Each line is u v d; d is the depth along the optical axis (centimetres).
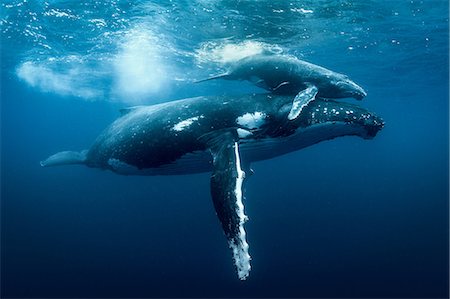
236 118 779
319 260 2195
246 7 1300
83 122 7531
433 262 2077
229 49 1778
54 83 3048
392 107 4481
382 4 1303
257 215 3872
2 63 2361
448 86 3139
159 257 2364
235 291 1823
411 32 1625
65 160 1099
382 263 2100
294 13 1361
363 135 743
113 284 1933
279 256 2316
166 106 859
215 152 727
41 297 1775
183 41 1705
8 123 8331
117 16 1437
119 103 4231
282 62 851
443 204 3731
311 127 738
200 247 2570
